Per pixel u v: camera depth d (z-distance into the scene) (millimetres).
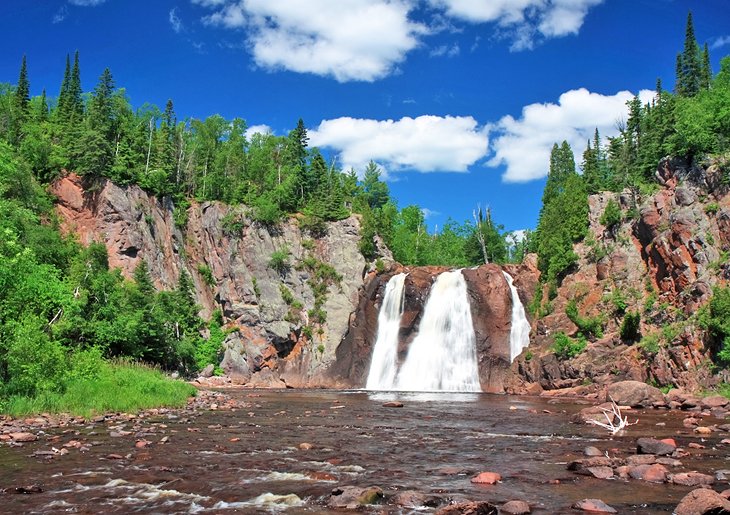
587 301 65375
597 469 15539
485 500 12758
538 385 61312
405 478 15211
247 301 79188
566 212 72750
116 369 41125
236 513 11805
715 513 10977
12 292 31281
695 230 56625
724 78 77375
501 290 73875
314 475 15359
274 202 87875
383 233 93562
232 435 23328
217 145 128375
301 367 75188
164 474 15406
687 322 51656
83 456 17781
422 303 77062
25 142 80812
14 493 13266
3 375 28547
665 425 28156
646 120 89750
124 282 66688
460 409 38000
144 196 81375
